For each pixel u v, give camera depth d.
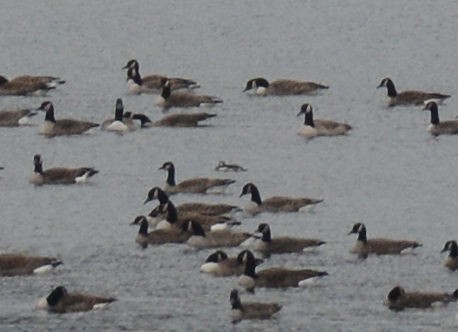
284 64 159.75
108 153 124.25
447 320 90.06
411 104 139.00
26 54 165.00
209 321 90.19
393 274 96.38
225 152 124.12
